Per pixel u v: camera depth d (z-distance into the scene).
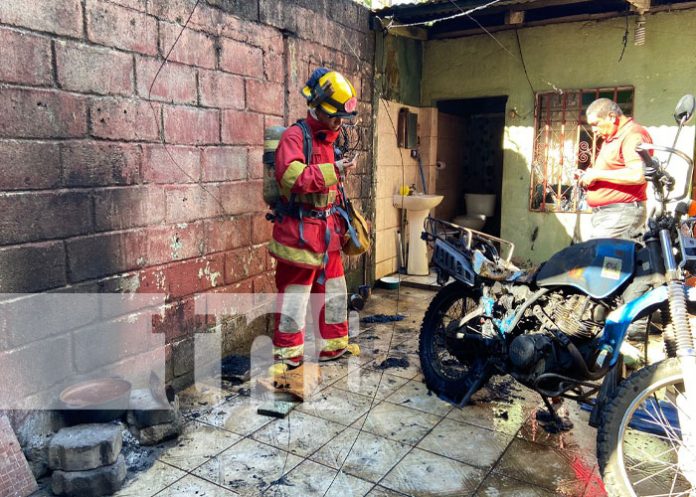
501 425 3.09
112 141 2.88
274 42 4.03
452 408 3.29
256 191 3.99
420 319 4.99
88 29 2.71
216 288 3.69
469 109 8.62
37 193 2.54
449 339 3.40
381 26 5.50
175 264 3.35
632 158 3.71
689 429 2.23
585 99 5.80
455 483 2.55
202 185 3.50
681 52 5.24
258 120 3.95
